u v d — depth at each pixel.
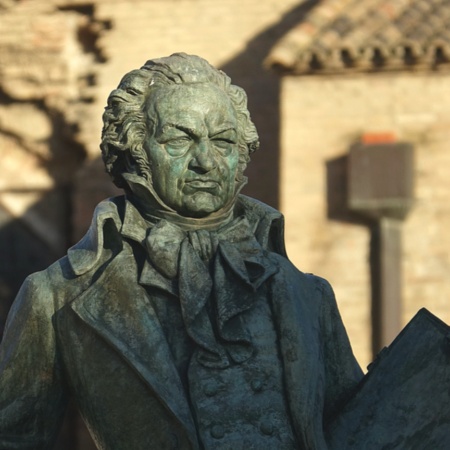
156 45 27.17
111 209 5.68
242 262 5.62
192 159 5.64
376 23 23.53
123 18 27.27
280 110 24.03
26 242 27.72
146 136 5.68
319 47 23.33
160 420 5.47
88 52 27.83
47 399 5.66
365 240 23.25
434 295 23.08
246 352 5.52
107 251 5.67
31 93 27.75
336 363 5.82
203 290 5.55
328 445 5.64
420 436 5.63
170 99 5.65
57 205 27.73
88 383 5.54
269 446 5.42
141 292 5.57
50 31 27.69
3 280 27.58
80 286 5.62
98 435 5.56
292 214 23.52
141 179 5.67
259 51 26.77
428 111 23.28
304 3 26.92
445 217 23.08
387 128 23.36
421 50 23.20
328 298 5.84
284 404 5.48
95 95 27.28
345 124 23.48
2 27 27.83
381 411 5.68
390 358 5.73
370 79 23.42
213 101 5.66
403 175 23.05
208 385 5.46
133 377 5.50
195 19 27.08
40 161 27.84
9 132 27.89
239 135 5.77
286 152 23.56
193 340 5.50
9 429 5.63
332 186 23.42
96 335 5.54
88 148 27.02
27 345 5.62
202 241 5.65
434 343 5.70
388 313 23.03
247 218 5.80
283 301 5.60
